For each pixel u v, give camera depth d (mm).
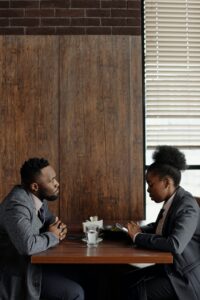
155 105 3758
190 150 3775
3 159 3521
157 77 3770
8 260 2135
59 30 3615
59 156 3541
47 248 2115
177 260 2115
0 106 3533
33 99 3545
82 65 3576
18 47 3559
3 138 3531
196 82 3789
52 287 2182
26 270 2074
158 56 3779
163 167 2262
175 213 2150
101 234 2539
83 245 2283
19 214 2098
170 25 3795
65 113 3555
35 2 3615
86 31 3625
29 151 3535
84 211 3533
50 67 3562
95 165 3551
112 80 3580
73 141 3549
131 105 3578
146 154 3754
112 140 3561
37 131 3537
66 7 3623
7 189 3514
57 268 2523
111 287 2650
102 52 3586
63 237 2314
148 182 2311
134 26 3637
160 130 3764
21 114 3535
